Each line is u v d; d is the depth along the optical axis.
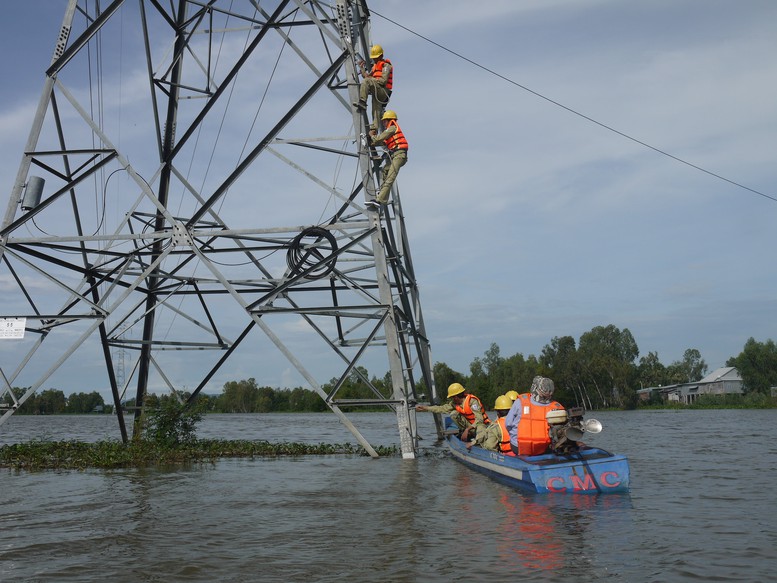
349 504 11.80
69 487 14.20
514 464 13.53
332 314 18.98
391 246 20.19
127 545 8.84
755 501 11.96
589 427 12.59
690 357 185.62
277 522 10.29
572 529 9.56
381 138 18.41
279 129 17.78
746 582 7.07
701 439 30.06
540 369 114.12
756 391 124.06
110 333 20.81
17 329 17.97
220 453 21.20
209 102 18.53
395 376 18.81
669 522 10.04
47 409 147.75
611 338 147.38
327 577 7.33
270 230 18.31
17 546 8.82
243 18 19.44
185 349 23.09
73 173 18.94
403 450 19.22
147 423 21.86
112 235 18.00
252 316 18.16
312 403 139.25
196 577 7.39
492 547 8.55
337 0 18.30
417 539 9.02
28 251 18.58
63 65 18.47
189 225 18.20
